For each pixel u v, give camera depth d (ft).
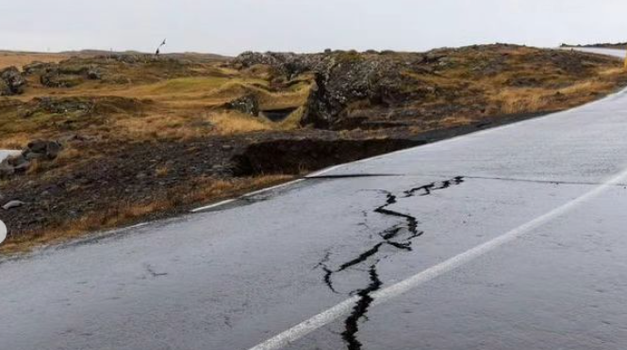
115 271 18.30
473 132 51.47
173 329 13.19
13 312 15.39
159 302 15.03
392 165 35.76
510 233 18.89
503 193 25.09
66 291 16.75
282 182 33.58
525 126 52.13
